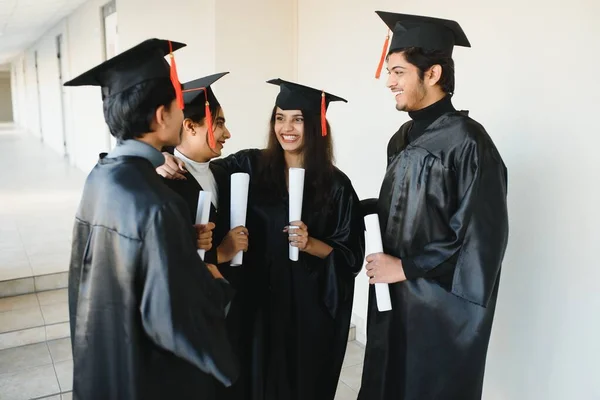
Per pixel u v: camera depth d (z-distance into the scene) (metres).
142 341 1.05
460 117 1.38
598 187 1.60
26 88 16.20
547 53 1.73
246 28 2.99
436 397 1.43
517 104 1.84
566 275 1.72
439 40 1.34
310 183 1.68
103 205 1.05
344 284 1.72
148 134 1.10
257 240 1.69
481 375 1.41
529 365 1.88
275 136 1.70
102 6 6.18
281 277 1.68
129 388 1.04
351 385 2.48
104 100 1.11
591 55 1.59
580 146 1.64
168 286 0.99
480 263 1.30
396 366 1.51
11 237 4.18
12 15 7.52
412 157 1.42
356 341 2.97
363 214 1.79
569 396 1.75
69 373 2.49
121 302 1.02
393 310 1.50
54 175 7.57
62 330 2.87
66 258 3.64
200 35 3.10
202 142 1.44
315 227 1.71
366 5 2.58
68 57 8.81
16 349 2.74
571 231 1.69
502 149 1.91
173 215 1.02
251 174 1.74
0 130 17.27
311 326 1.72
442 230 1.39
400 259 1.41
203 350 1.04
